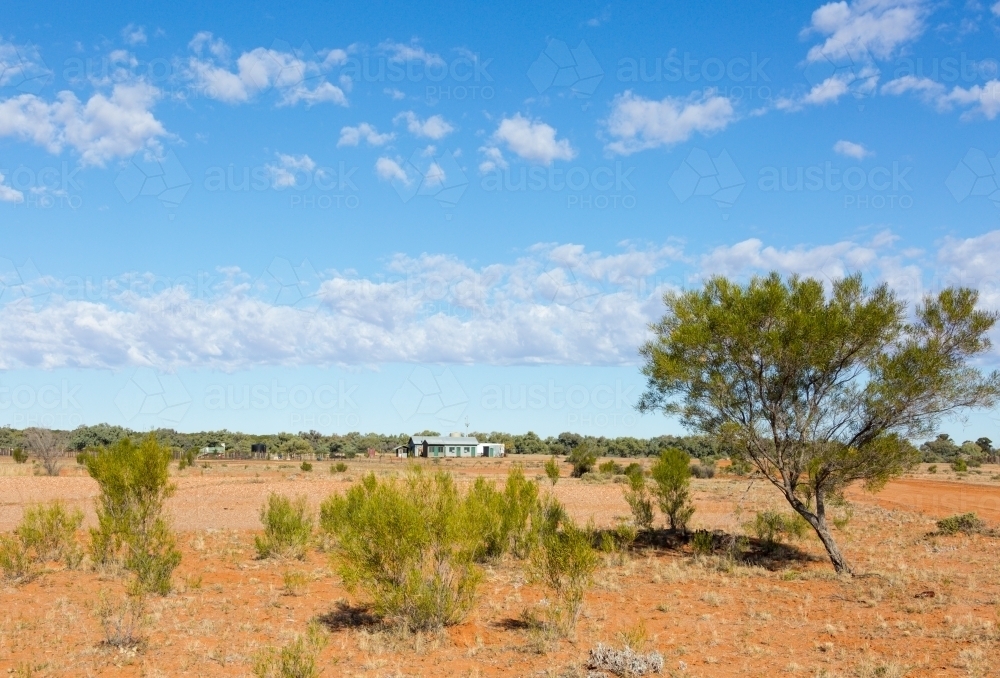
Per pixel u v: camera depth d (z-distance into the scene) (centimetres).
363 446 14775
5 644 1062
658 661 991
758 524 2225
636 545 2172
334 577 1664
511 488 2091
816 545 2194
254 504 3238
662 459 2411
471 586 1227
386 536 1213
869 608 1350
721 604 1408
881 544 2239
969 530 2445
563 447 13925
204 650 1058
